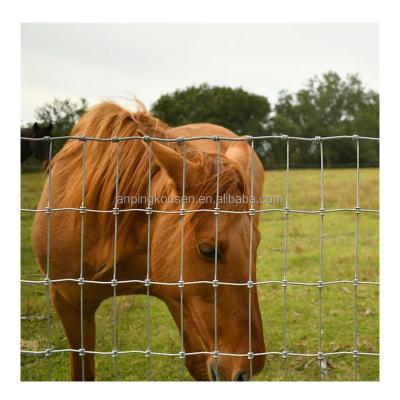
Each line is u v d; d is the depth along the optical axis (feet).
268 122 100.73
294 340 14.33
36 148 26.58
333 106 116.06
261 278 19.40
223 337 7.67
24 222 25.09
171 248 8.04
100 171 8.98
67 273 9.73
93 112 9.71
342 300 17.20
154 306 16.85
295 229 27.61
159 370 12.78
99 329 15.01
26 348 13.34
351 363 13.00
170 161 7.63
